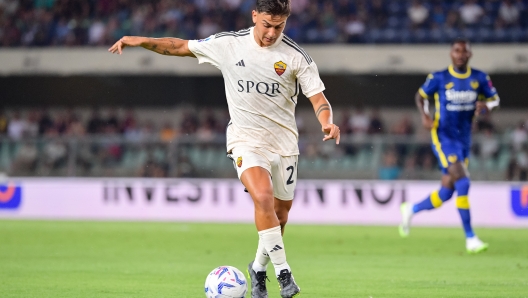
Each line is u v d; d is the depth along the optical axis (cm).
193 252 3750
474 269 3069
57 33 8712
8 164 6356
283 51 1945
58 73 8406
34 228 5219
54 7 8881
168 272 2909
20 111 8881
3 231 4928
